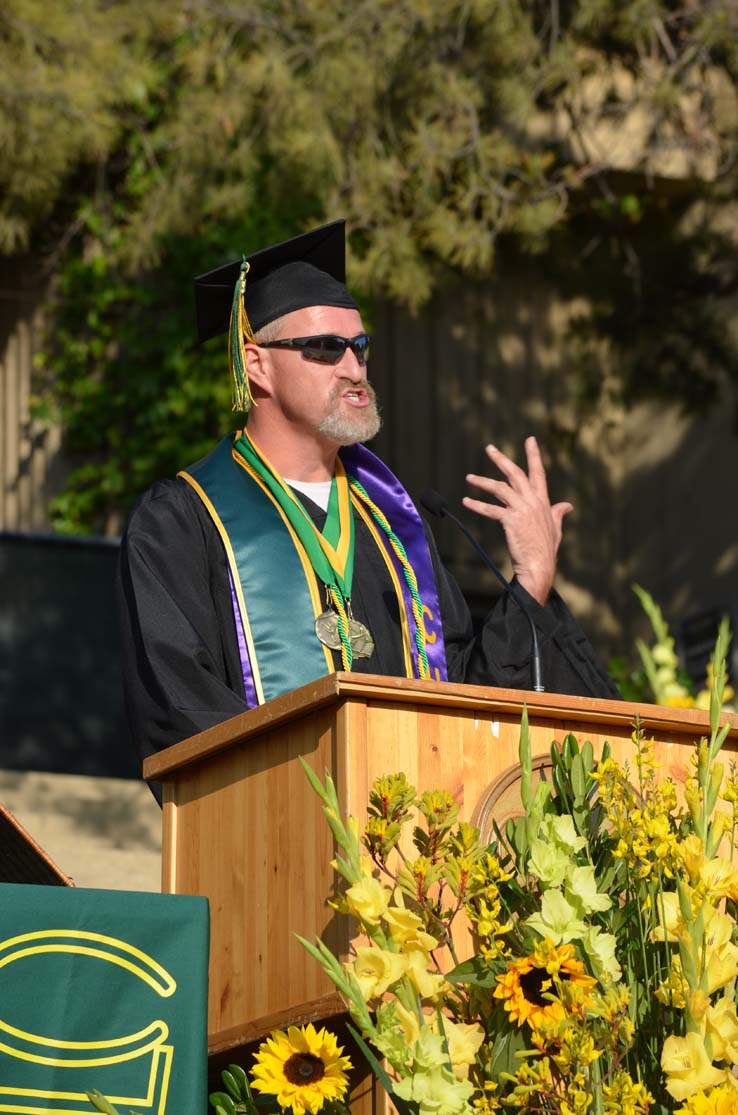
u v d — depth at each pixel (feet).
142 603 32.89
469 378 131.85
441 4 80.64
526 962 21.81
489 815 24.13
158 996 22.31
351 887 22.18
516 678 33.63
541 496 35.19
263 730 25.27
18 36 82.17
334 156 79.25
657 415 137.08
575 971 21.76
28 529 119.34
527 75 84.84
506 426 132.77
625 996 21.76
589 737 25.58
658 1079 22.58
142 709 31.86
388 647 35.27
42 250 119.34
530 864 22.52
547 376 134.31
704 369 106.52
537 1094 22.00
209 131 81.92
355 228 82.17
